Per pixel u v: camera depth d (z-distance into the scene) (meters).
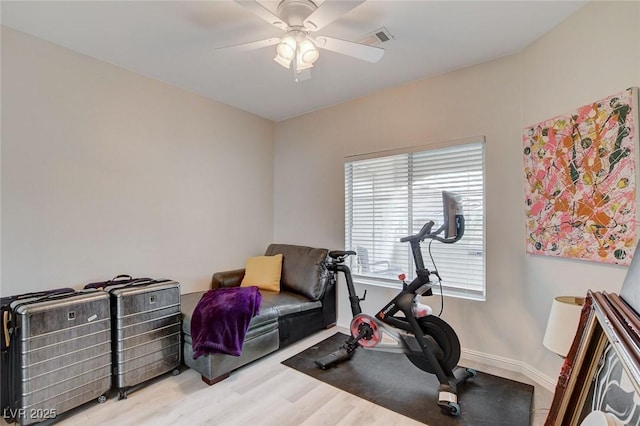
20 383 1.71
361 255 3.39
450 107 2.76
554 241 2.11
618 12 1.73
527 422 1.81
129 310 2.12
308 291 3.23
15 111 2.14
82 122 2.45
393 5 1.90
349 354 2.64
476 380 2.29
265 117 4.03
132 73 2.75
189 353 2.40
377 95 3.23
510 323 2.45
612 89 1.75
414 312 2.22
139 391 2.15
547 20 2.04
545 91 2.19
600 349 1.20
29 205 2.20
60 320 1.83
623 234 1.69
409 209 3.05
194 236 3.24
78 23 2.08
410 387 2.21
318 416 1.89
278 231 4.11
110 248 2.61
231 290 2.57
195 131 3.25
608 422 0.80
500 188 2.51
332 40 1.88
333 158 3.60
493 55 2.49
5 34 2.10
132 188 2.75
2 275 2.09
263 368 2.49
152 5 1.90
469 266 2.70
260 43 1.93
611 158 1.75
